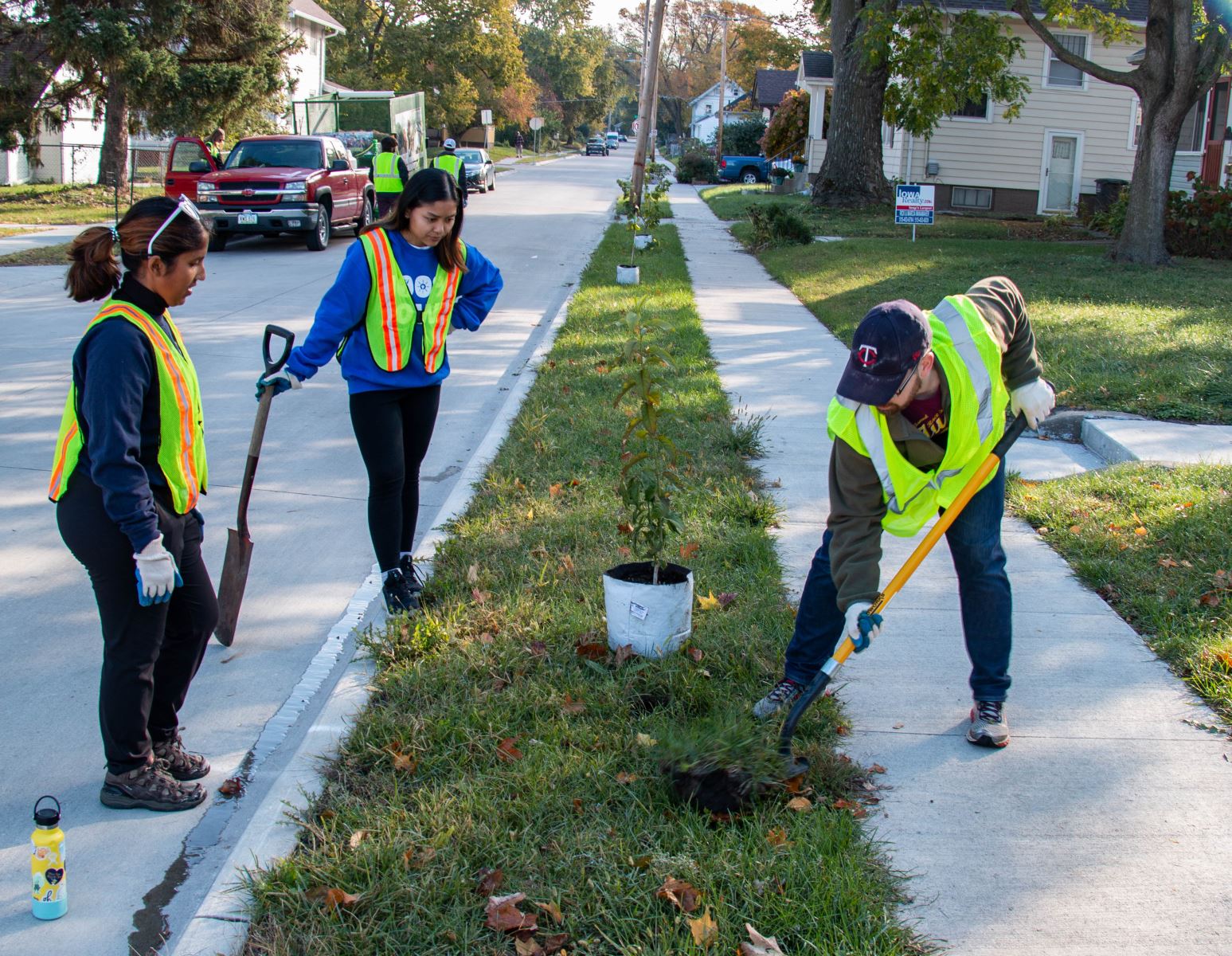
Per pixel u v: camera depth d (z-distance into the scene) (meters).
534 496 5.82
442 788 3.19
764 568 4.86
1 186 30.62
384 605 4.77
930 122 22.33
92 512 2.95
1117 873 2.90
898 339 2.85
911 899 2.79
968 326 3.21
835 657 3.18
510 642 4.10
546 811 3.06
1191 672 3.98
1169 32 15.91
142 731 3.23
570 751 3.37
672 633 3.97
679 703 3.66
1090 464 6.70
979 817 3.15
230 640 4.25
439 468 6.85
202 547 5.45
